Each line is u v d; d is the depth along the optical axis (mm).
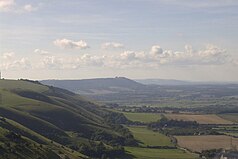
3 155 152875
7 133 178125
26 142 181250
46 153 178875
